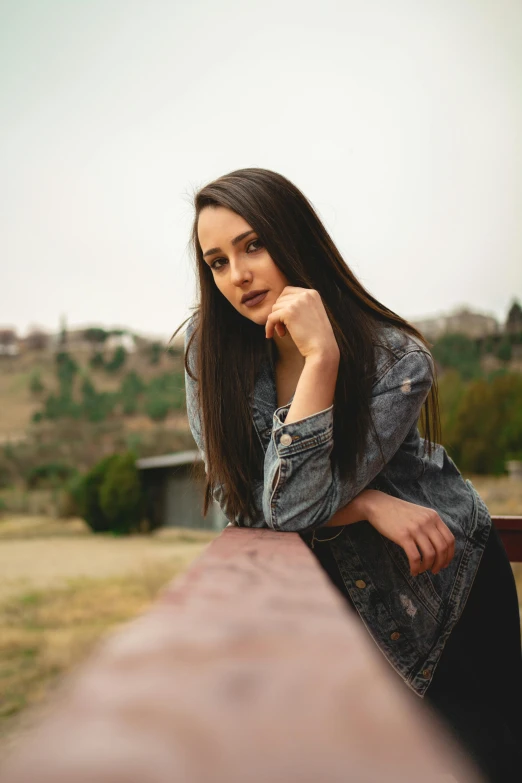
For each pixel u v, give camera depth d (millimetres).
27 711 5898
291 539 743
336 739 120
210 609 241
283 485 1001
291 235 1163
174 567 19578
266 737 119
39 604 14648
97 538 28391
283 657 175
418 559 1026
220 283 1206
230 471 1188
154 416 58938
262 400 1227
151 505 31031
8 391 63875
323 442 999
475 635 1197
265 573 360
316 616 228
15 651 10039
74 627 12305
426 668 1109
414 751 115
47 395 62812
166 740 117
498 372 51156
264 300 1169
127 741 116
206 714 132
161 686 149
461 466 31078
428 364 1146
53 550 24438
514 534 1628
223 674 160
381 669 166
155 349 72375
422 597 1129
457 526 1188
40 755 108
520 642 1246
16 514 39688
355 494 1055
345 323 1133
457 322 65812
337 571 1144
